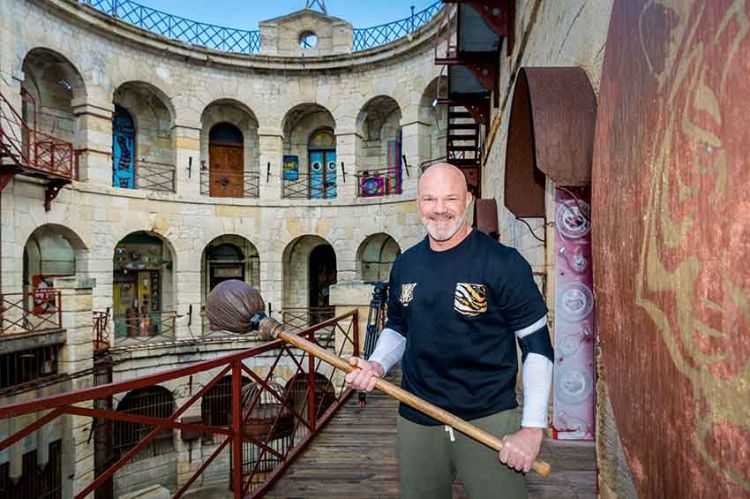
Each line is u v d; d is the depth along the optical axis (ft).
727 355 2.94
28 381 34.99
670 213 3.67
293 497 12.93
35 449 35.14
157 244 66.80
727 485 2.95
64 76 55.62
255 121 72.43
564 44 11.48
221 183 71.00
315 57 66.49
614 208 4.87
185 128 63.98
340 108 67.56
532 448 5.39
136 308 65.05
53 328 37.91
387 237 70.85
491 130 28.43
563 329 11.32
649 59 4.04
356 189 67.10
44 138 55.26
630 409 4.50
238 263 71.92
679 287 3.53
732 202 2.89
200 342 57.11
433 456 6.49
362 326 27.73
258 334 7.39
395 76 64.28
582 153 7.91
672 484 3.69
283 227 67.46
